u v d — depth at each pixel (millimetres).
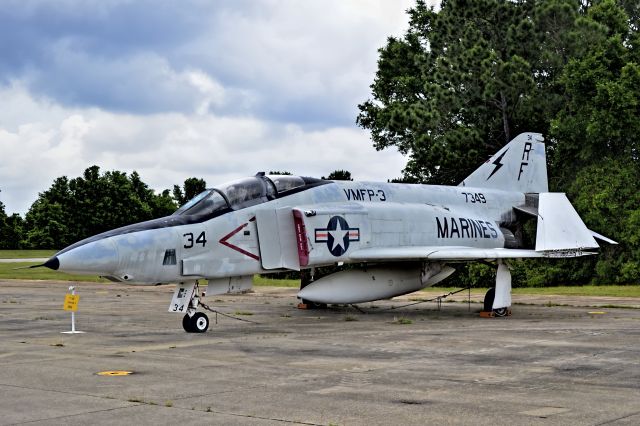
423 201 21484
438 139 38094
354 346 13086
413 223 20297
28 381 9633
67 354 12164
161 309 21797
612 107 33812
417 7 48781
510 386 9211
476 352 12258
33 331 15812
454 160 37500
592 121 34281
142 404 8188
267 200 17547
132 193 75312
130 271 14812
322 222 18062
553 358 11531
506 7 37406
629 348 12633
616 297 26516
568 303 23688
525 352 12219
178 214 16312
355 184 20062
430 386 9219
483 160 38188
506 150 24562
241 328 16406
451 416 7578
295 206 18031
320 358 11641
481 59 36000
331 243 18219
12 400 8438
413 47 47750
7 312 20609
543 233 20625
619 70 35531
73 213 73375
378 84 49188
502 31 38062
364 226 19125
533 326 16562
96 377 9922
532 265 38344
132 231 15086
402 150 47062
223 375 10062
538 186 25172
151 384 9398
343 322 17797
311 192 18609
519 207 24000
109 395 8703
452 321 18047
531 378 9773
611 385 9266
